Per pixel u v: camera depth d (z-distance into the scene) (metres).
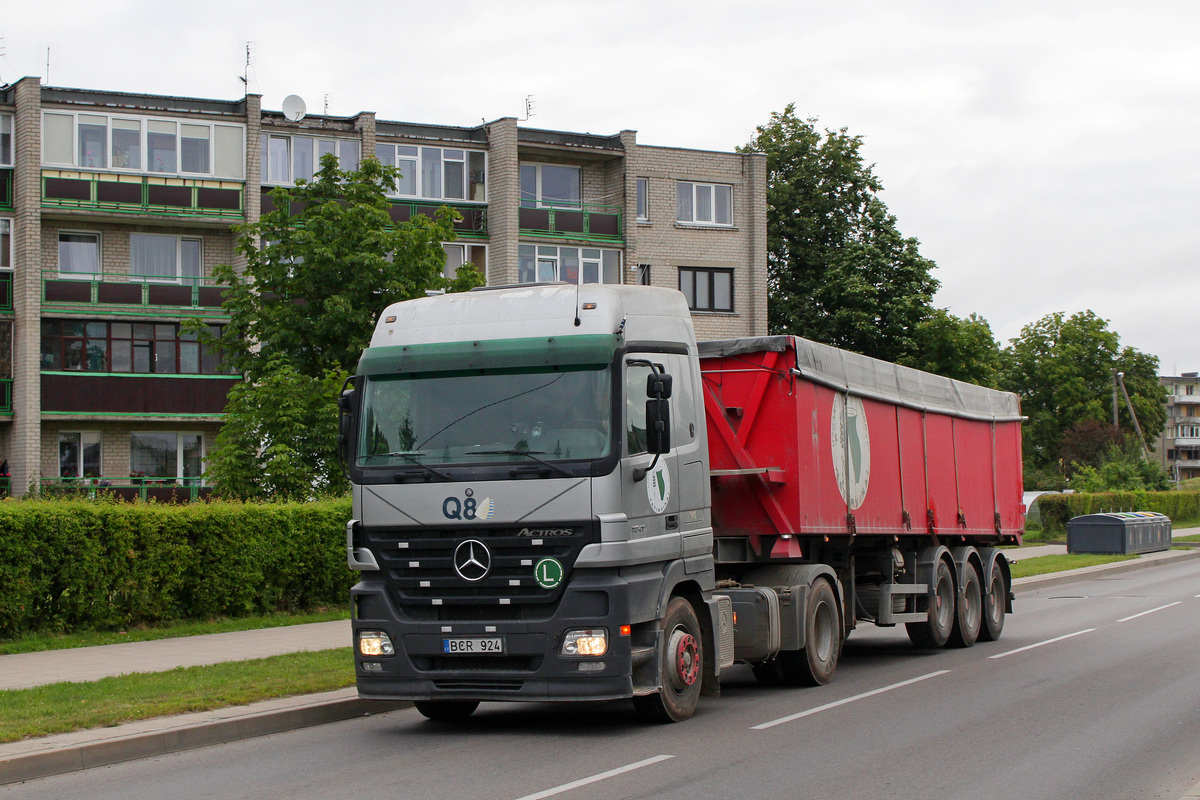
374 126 41.53
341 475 22.83
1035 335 92.94
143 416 38.28
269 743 10.62
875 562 16.27
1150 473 62.31
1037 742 10.20
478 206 43.25
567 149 44.03
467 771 9.18
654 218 45.78
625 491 10.42
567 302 10.82
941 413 18.02
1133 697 12.64
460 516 10.47
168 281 39.62
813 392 13.89
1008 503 20.84
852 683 14.04
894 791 8.39
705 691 11.85
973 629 18.14
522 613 10.36
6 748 9.52
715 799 8.14
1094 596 27.31
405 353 10.97
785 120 57.94
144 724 10.59
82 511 16.70
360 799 8.27
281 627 18.50
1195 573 34.62
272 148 40.44
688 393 11.76
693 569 11.52
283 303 24.39
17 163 37.84
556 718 11.79
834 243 56.91
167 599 17.73
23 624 16.16
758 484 13.39
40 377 37.34
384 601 10.62
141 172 38.53
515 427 10.55
